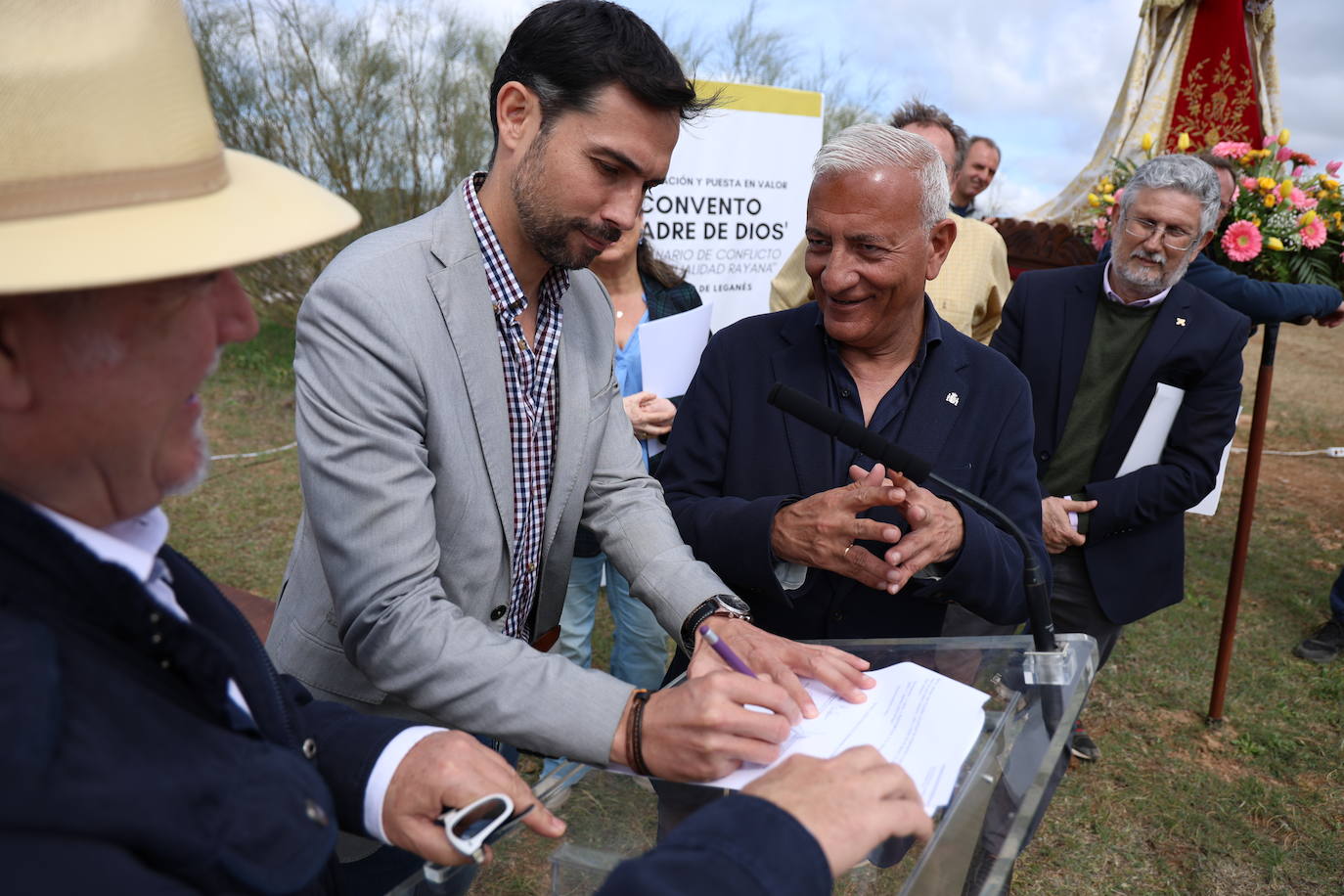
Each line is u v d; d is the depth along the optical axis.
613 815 0.88
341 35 6.92
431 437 1.19
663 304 2.78
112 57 0.52
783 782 0.72
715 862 0.61
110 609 0.56
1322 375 9.02
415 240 1.21
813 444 1.62
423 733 0.90
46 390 0.55
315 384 1.11
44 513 0.56
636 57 1.12
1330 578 4.36
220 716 0.62
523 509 1.38
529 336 1.35
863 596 1.59
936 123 3.31
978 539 1.44
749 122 3.52
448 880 0.82
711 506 1.59
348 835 1.12
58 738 0.48
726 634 1.17
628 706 0.98
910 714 0.98
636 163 1.16
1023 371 2.61
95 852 0.47
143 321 0.57
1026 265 5.22
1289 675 3.46
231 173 0.63
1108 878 2.41
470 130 7.20
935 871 0.79
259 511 4.60
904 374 1.60
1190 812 2.66
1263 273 3.13
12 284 0.48
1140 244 2.37
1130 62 5.19
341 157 7.14
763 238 3.71
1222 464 2.43
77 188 0.52
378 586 1.08
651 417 2.45
